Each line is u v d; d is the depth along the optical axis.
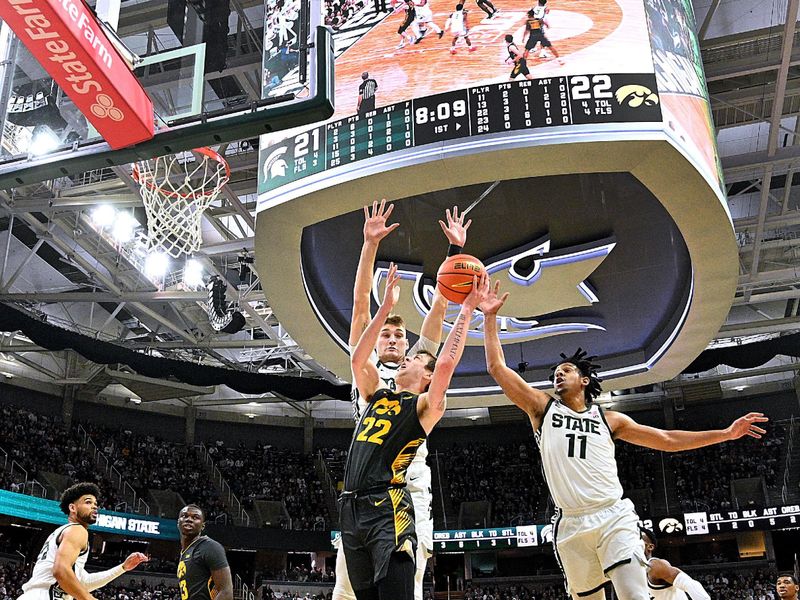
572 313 16.84
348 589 4.40
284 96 6.03
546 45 10.91
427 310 15.50
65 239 24.38
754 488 32.22
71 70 5.05
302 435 38.84
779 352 21.30
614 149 10.47
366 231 4.07
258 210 11.91
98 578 5.65
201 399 36.69
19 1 4.43
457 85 10.99
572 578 4.38
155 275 25.27
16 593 23.23
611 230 14.80
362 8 11.87
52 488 27.34
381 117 11.17
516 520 32.62
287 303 14.60
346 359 16.53
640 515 31.83
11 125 6.34
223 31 6.70
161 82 6.26
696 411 36.03
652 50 10.80
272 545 29.78
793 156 18.50
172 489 32.91
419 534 4.52
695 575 30.86
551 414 4.53
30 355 31.44
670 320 16.36
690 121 11.19
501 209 14.69
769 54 16.52
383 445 3.22
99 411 34.50
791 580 7.28
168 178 14.14
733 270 12.94
